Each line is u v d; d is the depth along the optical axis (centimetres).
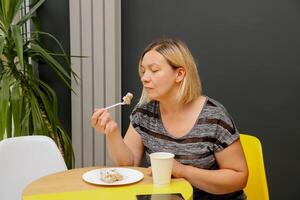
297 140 275
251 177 183
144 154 175
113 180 136
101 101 266
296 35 266
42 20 265
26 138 181
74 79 259
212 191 147
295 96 271
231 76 273
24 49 227
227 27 269
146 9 271
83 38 262
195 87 156
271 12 266
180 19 270
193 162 152
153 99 157
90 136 269
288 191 278
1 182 171
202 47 272
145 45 273
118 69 269
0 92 215
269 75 271
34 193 127
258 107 274
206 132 152
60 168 183
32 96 228
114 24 261
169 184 136
